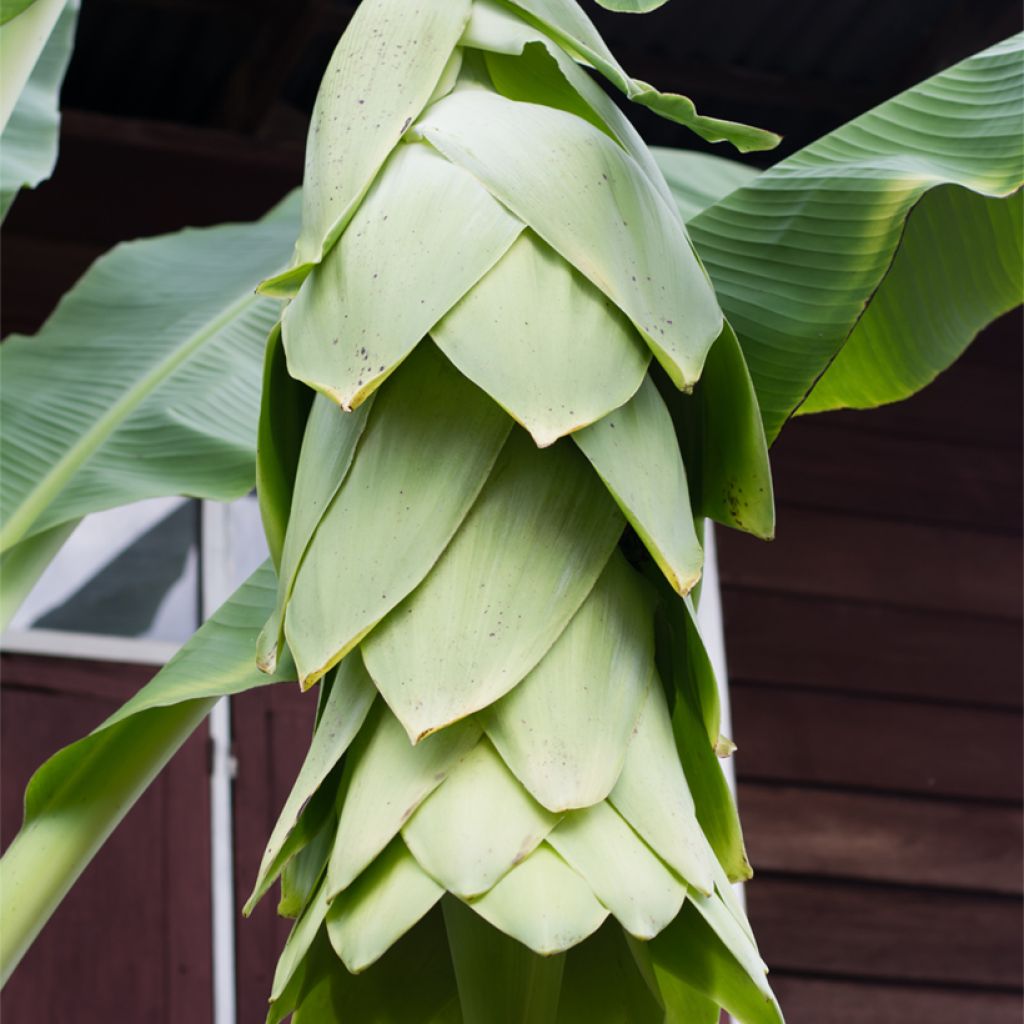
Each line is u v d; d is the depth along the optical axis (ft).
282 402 4.06
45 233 18.75
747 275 5.12
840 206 5.09
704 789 3.72
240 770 16.80
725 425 3.80
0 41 7.12
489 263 3.28
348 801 3.28
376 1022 3.76
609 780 3.19
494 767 3.22
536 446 3.40
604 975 3.68
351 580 3.28
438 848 3.12
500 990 3.34
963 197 5.89
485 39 3.68
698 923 3.47
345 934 3.13
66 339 8.77
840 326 4.88
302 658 3.29
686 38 17.88
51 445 7.61
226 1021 15.83
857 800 19.72
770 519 3.74
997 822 20.12
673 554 3.29
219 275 9.55
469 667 3.19
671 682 3.74
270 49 17.31
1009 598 21.33
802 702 20.03
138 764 5.73
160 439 7.67
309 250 3.48
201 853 16.37
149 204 18.99
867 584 20.84
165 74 18.83
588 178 3.43
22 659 16.70
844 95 18.54
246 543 18.02
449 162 3.43
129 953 15.76
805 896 19.11
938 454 21.88
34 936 5.58
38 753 16.39
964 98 5.59
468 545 3.31
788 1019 18.47
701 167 7.96
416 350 3.47
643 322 3.32
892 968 18.99
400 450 3.37
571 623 3.34
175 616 17.56
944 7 17.47
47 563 7.27
